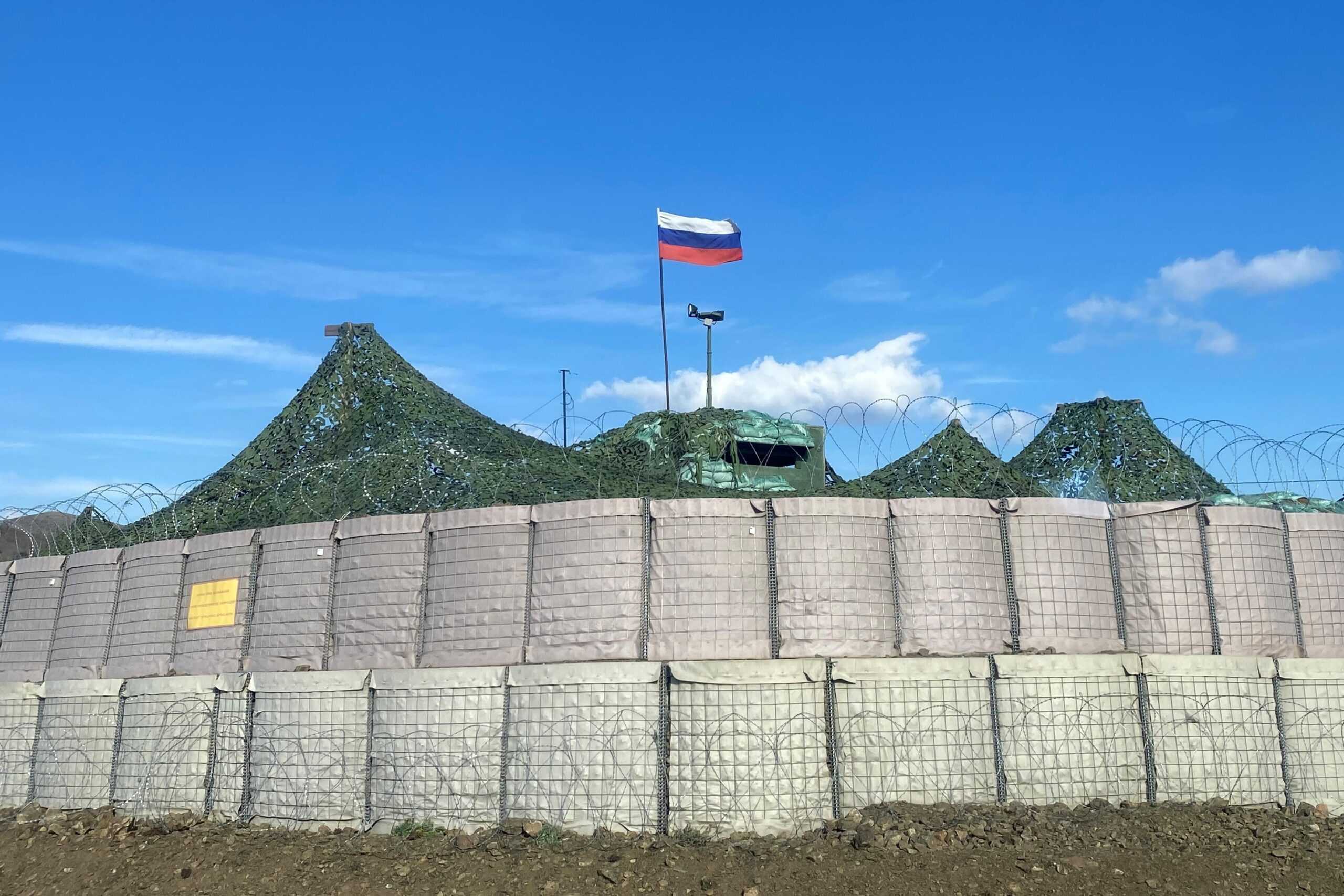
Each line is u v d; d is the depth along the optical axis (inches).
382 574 631.2
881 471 784.3
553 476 761.6
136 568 719.7
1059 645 590.9
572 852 523.5
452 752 576.1
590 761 556.4
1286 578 623.8
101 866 565.9
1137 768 568.1
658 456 874.8
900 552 597.0
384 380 887.7
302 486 781.3
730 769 545.3
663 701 559.5
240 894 517.7
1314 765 578.2
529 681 572.4
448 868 519.8
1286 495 739.4
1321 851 503.8
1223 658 583.8
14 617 770.2
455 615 609.3
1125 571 612.1
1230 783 569.6
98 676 708.7
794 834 539.2
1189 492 758.5
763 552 591.2
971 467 750.5
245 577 669.9
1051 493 759.7
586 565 593.0
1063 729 564.1
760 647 577.6
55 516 957.8
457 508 700.7
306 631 641.0
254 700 623.8
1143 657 577.9
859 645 581.0
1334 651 616.1
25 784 694.5
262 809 605.6
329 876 523.2
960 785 555.2
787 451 919.0
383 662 618.8
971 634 589.0
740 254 1042.1
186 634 682.8
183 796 627.2
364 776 591.2
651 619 584.1
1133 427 812.6
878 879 484.7
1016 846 507.2
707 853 515.5
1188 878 480.4
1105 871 485.4
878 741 556.7
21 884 564.1
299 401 891.4
